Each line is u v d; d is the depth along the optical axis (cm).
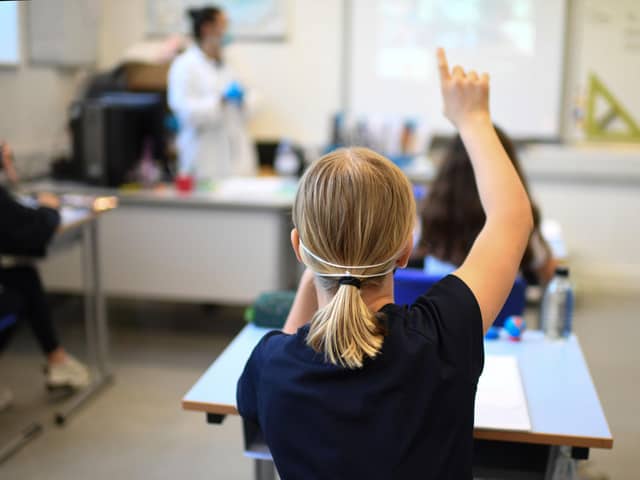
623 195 459
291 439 98
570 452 147
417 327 99
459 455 98
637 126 463
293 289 384
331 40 473
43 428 273
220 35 413
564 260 282
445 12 463
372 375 96
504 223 107
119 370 325
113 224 365
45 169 419
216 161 421
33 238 260
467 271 104
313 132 486
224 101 412
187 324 386
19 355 342
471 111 117
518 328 175
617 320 392
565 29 456
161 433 269
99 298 308
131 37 484
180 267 364
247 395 107
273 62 480
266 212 352
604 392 303
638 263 466
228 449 258
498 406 139
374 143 431
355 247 98
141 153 379
